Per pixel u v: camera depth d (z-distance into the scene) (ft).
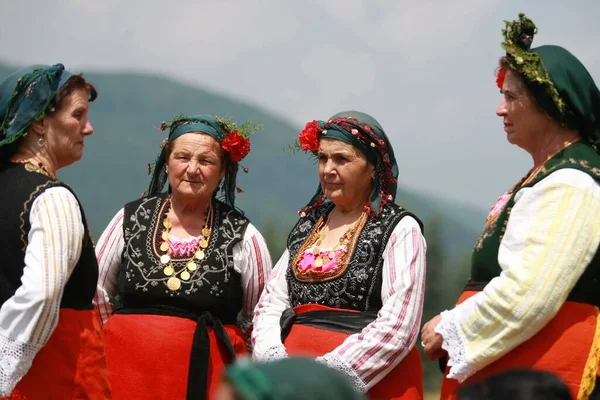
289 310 19.45
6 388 16.17
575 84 16.48
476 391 10.68
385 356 18.19
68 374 17.21
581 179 15.85
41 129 17.69
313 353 18.60
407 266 18.74
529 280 15.46
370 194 19.79
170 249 20.86
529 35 17.15
